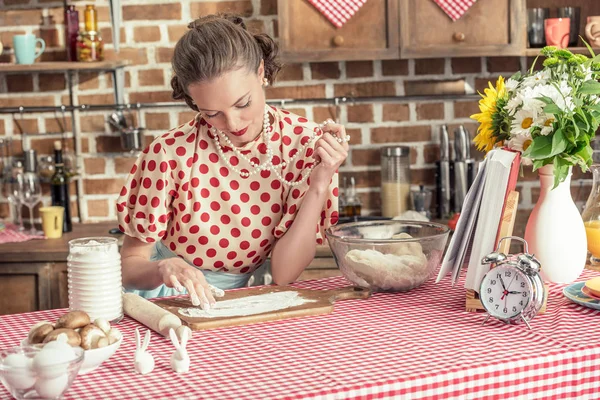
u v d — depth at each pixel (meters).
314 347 1.50
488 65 3.46
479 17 3.12
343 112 3.49
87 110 3.49
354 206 3.34
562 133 1.71
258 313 1.69
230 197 2.08
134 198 2.07
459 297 1.82
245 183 2.08
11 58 3.49
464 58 3.46
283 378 1.34
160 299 1.85
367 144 3.50
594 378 1.46
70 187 3.55
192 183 2.05
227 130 1.92
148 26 3.45
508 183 1.69
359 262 1.82
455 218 3.17
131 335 1.61
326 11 3.11
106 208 3.56
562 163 1.74
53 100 3.51
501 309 1.61
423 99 3.47
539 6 3.43
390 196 3.38
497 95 1.86
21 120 3.52
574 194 3.33
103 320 1.46
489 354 1.43
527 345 1.48
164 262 1.85
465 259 1.84
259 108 1.91
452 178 3.39
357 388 1.29
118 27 3.43
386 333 1.57
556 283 1.90
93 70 3.49
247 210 2.09
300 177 2.10
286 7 3.12
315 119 3.49
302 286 1.96
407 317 1.68
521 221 3.26
